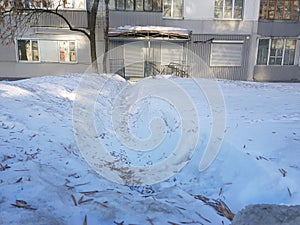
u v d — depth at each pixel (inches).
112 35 562.9
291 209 77.8
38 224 71.9
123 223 77.9
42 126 165.5
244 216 76.4
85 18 550.0
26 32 566.6
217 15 633.6
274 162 123.6
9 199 84.1
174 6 621.6
